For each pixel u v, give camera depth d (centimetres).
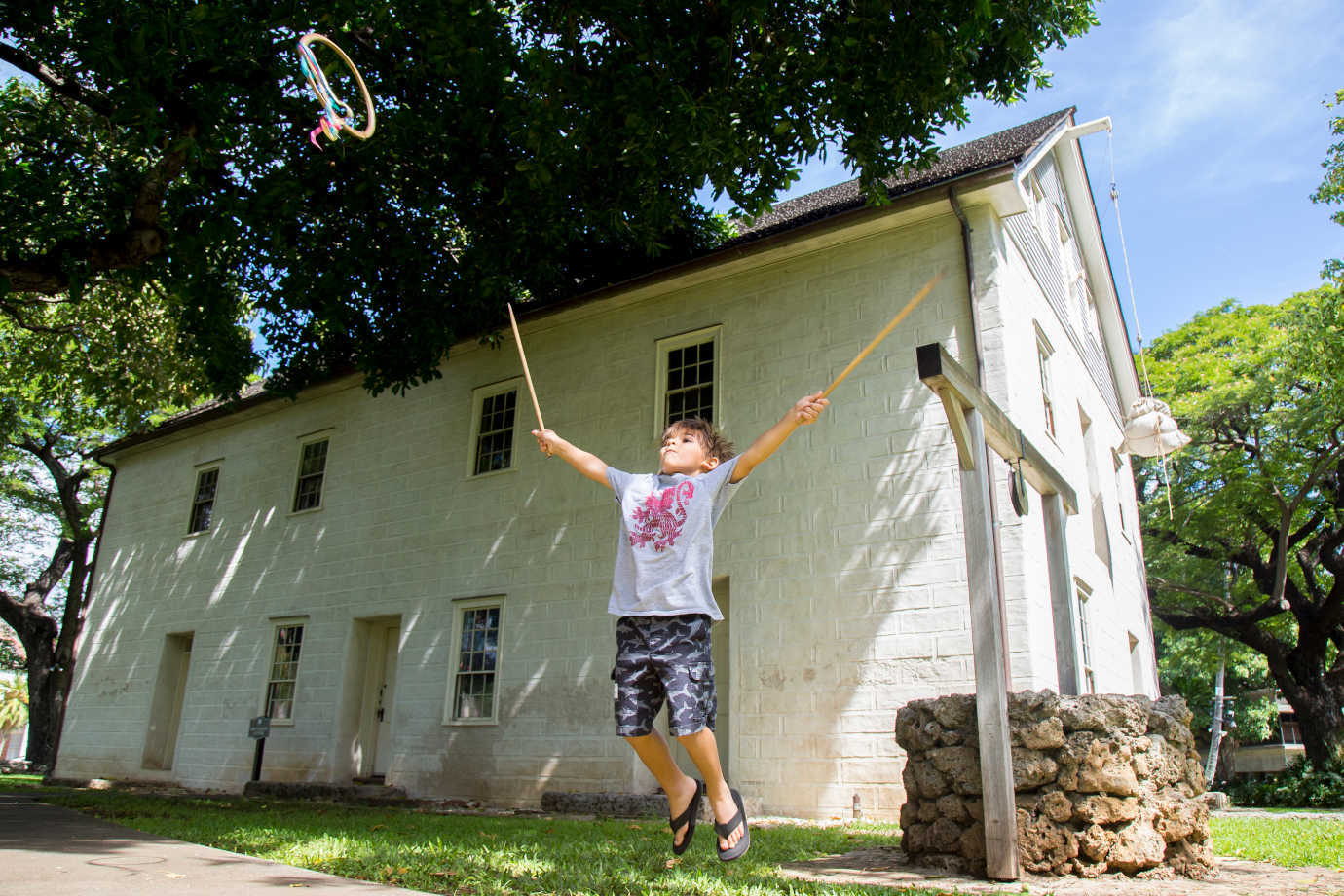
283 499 1553
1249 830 775
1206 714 3562
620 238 1201
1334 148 1792
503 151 927
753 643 991
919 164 808
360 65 866
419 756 1213
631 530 239
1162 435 1005
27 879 314
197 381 1524
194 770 1488
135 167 908
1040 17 775
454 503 1309
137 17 686
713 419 1101
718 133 751
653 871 419
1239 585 2241
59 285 820
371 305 1104
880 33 728
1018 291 1043
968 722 504
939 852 494
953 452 929
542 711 1118
